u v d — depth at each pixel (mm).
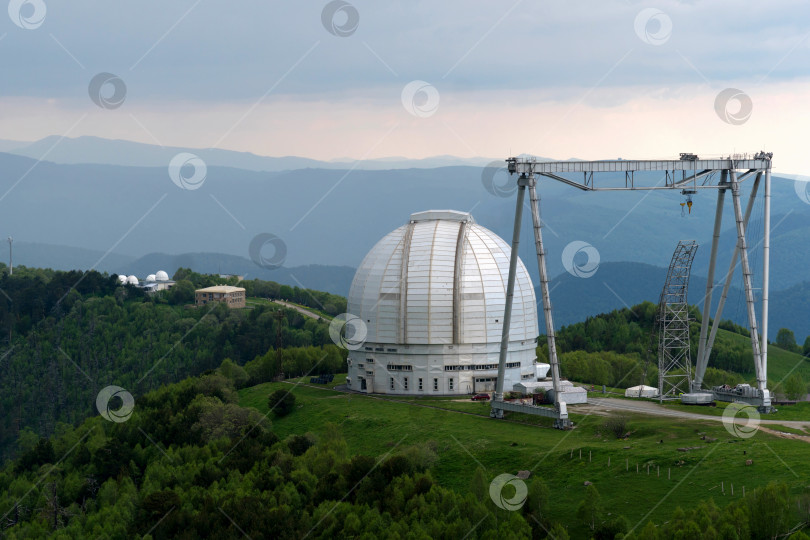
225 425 175875
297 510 129125
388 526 117000
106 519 136875
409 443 164125
